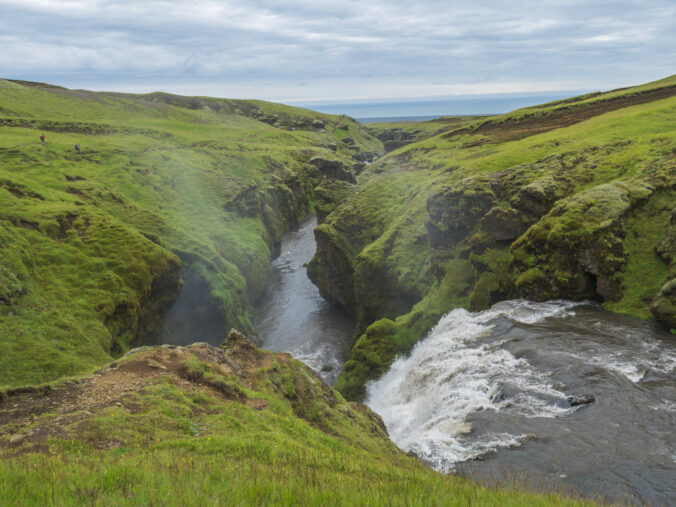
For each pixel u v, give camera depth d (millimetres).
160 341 56469
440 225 54375
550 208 46906
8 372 32906
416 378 33875
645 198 42000
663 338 29828
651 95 107875
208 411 16406
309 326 72188
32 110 155125
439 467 19438
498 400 25094
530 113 122625
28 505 6605
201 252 70562
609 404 22359
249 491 7812
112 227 58625
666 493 15758
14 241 46906
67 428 13141
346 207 86750
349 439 20516
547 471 17797
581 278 38250
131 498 7219
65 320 40875
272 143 192750
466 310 45812
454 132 132500
